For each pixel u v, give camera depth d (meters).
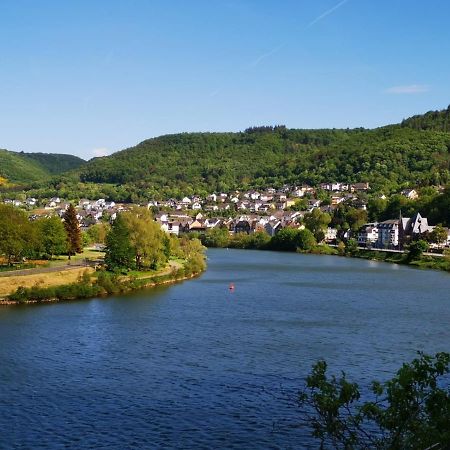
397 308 99.50
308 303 104.38
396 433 27.33
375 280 140.38
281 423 47.94
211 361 65.38
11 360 65.25
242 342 74.19
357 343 74.06
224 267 173.25
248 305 101.94
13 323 84.25
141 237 139.88
